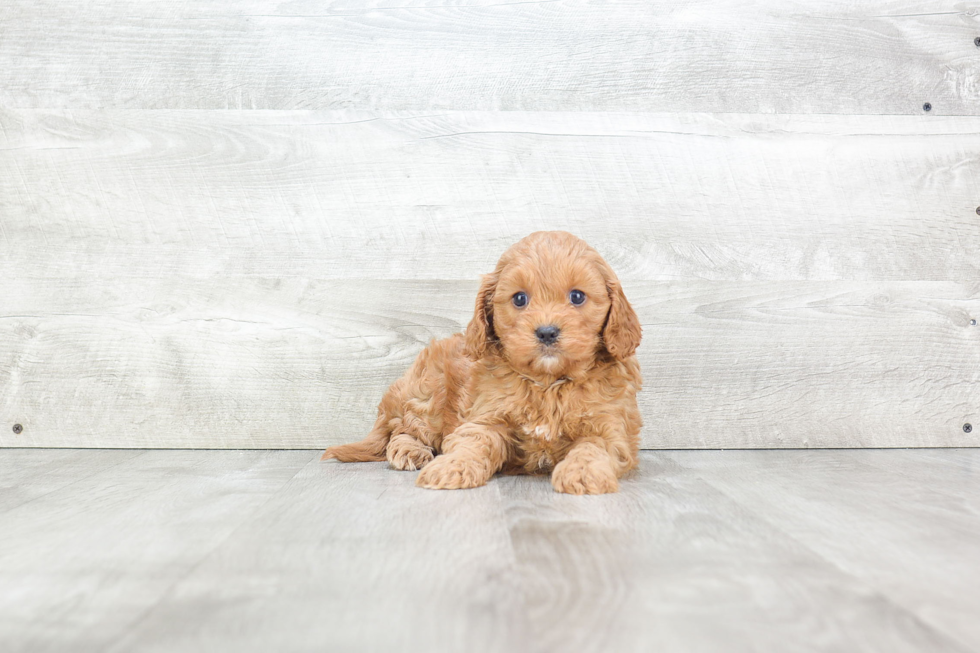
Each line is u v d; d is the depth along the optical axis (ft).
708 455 8.38
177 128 8.87
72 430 8.87
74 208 8.87
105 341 8.86
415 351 8.87
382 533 4.91
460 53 8.89
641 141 8.87
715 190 8.87
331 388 8.87
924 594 3.78
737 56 8.93
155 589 3.90
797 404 8.86
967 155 8.92
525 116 8.87
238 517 5.38
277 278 8.87
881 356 8.89
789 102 8.94
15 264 8.85
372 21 8.90
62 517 5.42
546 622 3.42
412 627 3.37
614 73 8.90
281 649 3.17
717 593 3.78
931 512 5.50
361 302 8.87
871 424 8.89
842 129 8.96
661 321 8.82
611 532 4.91
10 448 8.86
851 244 8.89
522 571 4.12
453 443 6.83
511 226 8.86
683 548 4.54
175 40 8.86
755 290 8.86
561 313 6.45
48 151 8.85
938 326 8.88
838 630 3.34
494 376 7.03
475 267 8.87
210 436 8.87
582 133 8.87
